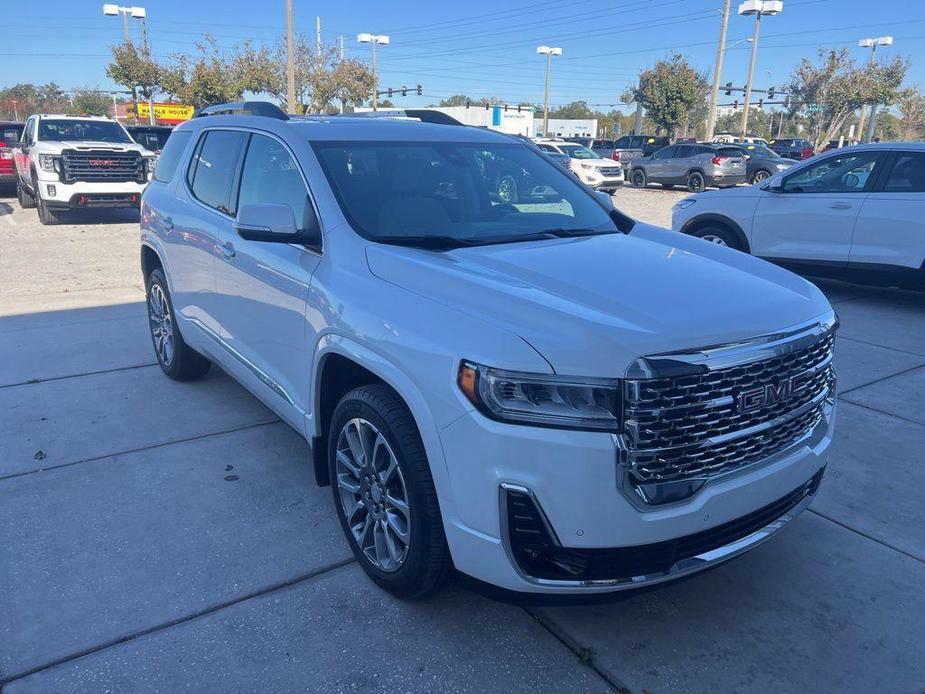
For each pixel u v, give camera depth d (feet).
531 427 8.03
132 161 47.26
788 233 29.04
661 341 8.16
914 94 194.90
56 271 32.71
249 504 12.89
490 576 8.59
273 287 12.25
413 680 8.98
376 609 10.21
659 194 87.71
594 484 7.98
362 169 12.30
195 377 18.71
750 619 10.18
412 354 8.97
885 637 9.86
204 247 14.93
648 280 9.82
